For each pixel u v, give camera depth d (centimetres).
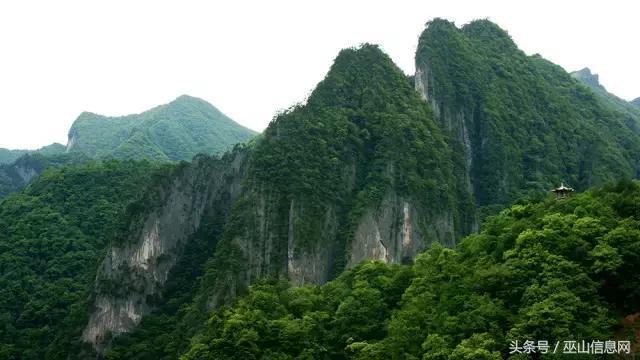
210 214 13625
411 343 6494
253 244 11081
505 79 17700
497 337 5906
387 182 12188
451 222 12588
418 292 7206
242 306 8450
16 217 15862
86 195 16588
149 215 12650
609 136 18225
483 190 15288
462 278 6875
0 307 13100
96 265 12638
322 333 7625
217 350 7600
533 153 16162
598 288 6088
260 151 12431
